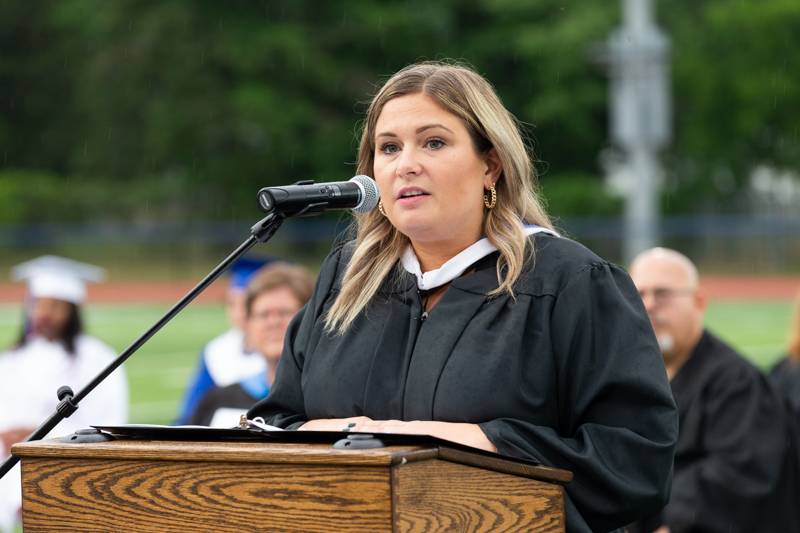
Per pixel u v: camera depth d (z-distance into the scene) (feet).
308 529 21.54
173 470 22.72
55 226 277.64
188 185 333.83
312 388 28.53
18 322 209.56
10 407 65.05
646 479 26.05
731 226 262.88
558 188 317.22
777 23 343.05
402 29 342.23
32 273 66.69
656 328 51.67
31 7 374.84
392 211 27.55
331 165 333.01
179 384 145.18
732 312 225.15
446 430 25.41
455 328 27.20
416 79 27.78
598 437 26.09
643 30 186.29
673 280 51.65
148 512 22.97
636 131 193.26
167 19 333.42
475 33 351.87
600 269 27.55
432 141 27.40
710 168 347.15
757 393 50.62
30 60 376.48
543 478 24.35
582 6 344.49
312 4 342.44
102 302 245.24
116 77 339.36
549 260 27.63
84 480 23.57
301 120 329.52
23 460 24.16
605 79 345.51
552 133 347.15
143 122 341.62
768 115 344.90
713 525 49.14
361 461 21.04
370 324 28.50
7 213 296.30
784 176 355.56
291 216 27.20
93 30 354.33
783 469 50.31
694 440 50.37
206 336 192.85
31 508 24.06
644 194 203.51
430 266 28.71
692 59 346.33
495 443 25.35
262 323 52.16
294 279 52.54
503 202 28.25
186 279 260.62
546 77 342.85
